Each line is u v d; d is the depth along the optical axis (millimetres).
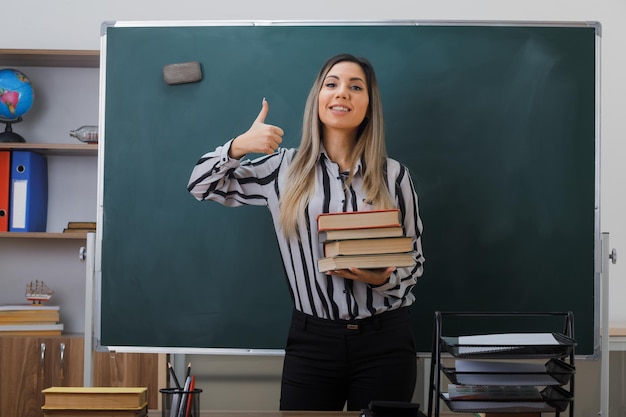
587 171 2791
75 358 3326
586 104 2797
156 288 2861
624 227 3750
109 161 2871
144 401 1829
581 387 3318
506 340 1688
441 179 2805
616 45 3785
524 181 2799
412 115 2812
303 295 2695
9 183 3445
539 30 2809
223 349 2852
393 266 2393
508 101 2807
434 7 3764
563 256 2787
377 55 2824
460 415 1898
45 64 3658
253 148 2795
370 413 1680
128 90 2873
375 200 2746
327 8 3750
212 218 2848
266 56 2848
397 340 2619
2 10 3705
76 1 3725
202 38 2863
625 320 3727
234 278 2850
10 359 3309
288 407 2662
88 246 2887
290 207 2752
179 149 2861
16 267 3664
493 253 2795
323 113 2793
